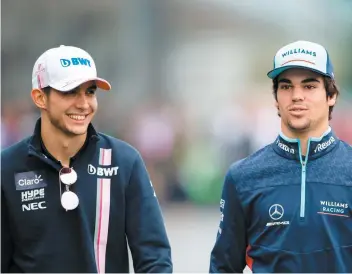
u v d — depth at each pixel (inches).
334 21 3031.5
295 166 595.2
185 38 3053.6
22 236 575.5
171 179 2017.7
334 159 594.6
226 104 2463.1
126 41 2812.5
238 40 3240.7
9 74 2783.0
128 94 2743.6
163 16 2940.5
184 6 2942.9
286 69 591.8
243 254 610.2
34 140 582.9
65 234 571.8
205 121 2153.1
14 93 2741.1
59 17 2837.1
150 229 584.7
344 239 581.0
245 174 604.1
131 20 2815.0
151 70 2859.3
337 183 586.9
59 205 573.6
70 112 570.3
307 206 585.0
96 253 574.2
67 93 565.9
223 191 614.5
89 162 582.6
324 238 579.8
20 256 578.9
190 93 3019.2
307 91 592.4
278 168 598.2
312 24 3083.2
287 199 588.7
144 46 2824.8
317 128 595.8
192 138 2079.2
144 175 593.6
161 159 2028.8
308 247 580.4
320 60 590.9
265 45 3284.9
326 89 598.5
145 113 2218.3
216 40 3191.4
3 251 578.2
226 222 609.0
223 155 2064.5
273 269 586.6
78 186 576.1
